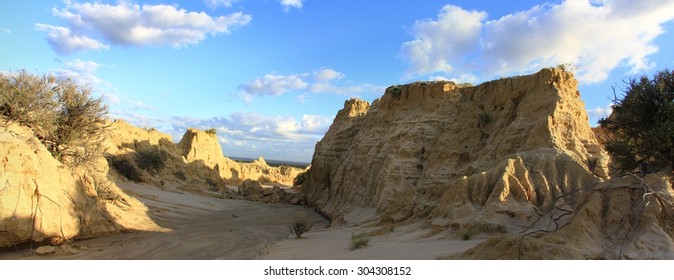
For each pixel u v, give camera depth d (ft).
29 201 58.54
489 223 60.49
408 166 111.96
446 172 100.48
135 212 98.73
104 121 87.86
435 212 73.82
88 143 84.07
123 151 175.63
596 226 39.17
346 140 181.68
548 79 94.68
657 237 35.76
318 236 82.43
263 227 101.81
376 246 58.54
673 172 67.41
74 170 76.13
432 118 120.37
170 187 178.29
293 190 265.34
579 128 88.69
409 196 92.68
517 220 61.11
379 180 116.26
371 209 113.09
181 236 80.69
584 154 81.71
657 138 69.92
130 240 73.26
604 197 42.19
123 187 130.52
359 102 198.18
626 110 79.92
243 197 203.82
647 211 38.37
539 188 68.90
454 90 124.57
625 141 80.28
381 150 128.77
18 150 59.67
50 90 77.25
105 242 70.38
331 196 153.89
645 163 75.72
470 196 71.10
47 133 75.82
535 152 77.30
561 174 72.23
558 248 34.47
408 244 58.49
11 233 55.67
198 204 146.51
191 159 243.60
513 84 104.32
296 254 57.11
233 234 84.48
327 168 180.86
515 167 71.15
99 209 78.69
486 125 105.40
